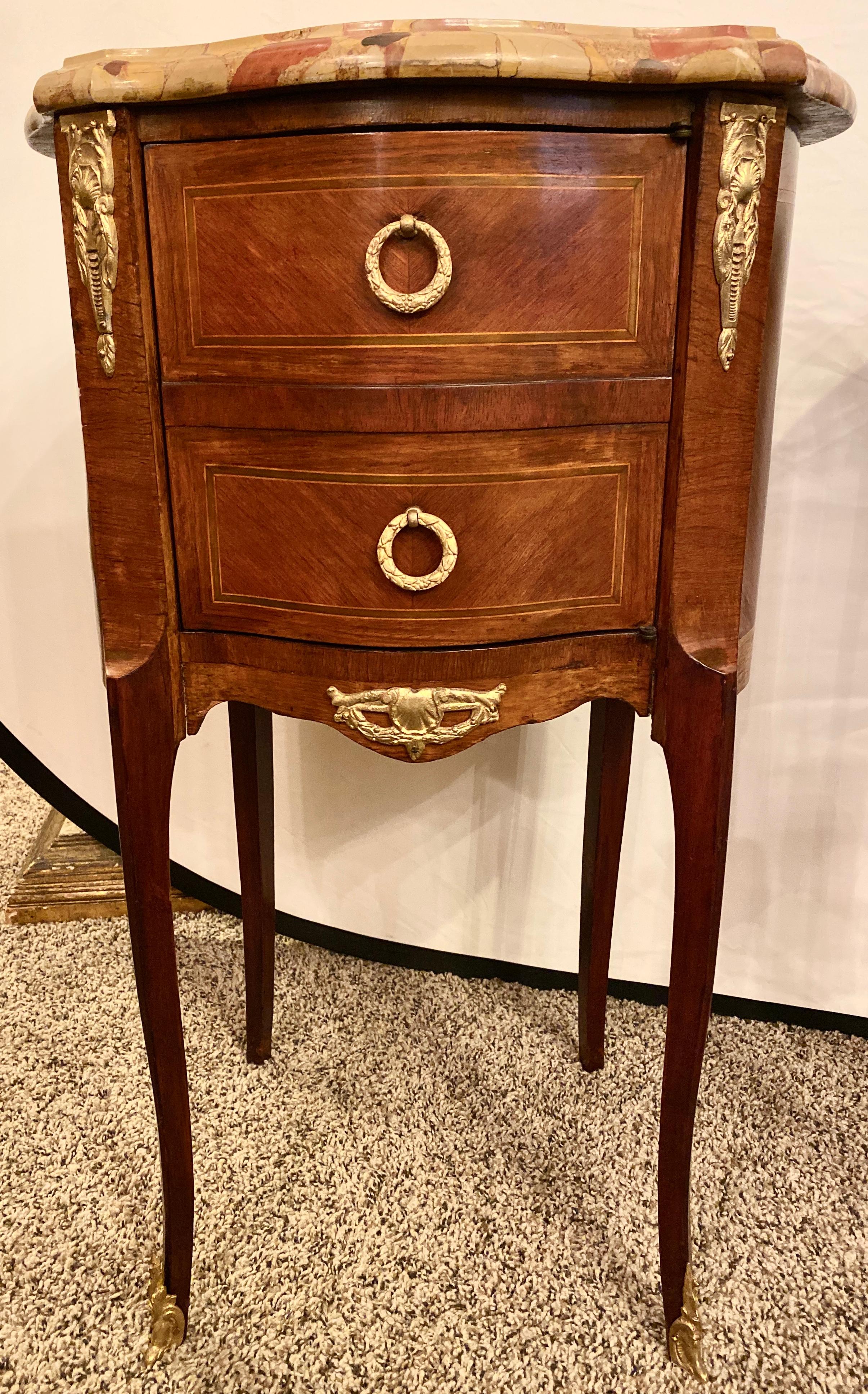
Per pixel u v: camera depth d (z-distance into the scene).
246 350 0.55
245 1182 0.84
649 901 1.08
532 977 1.14
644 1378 0.67
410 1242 0.78
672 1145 0.67
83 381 0.57
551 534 0.56
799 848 1.03
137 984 0.66
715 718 0.59
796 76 0.48
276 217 0.52
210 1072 0.97
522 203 0.51
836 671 0.97
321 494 0.56
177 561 0.60
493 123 0.50
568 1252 0.77
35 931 1.22
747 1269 0.76
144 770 0.62
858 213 0.85
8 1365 0.68
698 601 0.58
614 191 0.52
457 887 1.13
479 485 0.55
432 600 0.57
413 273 0.52
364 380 0.53
